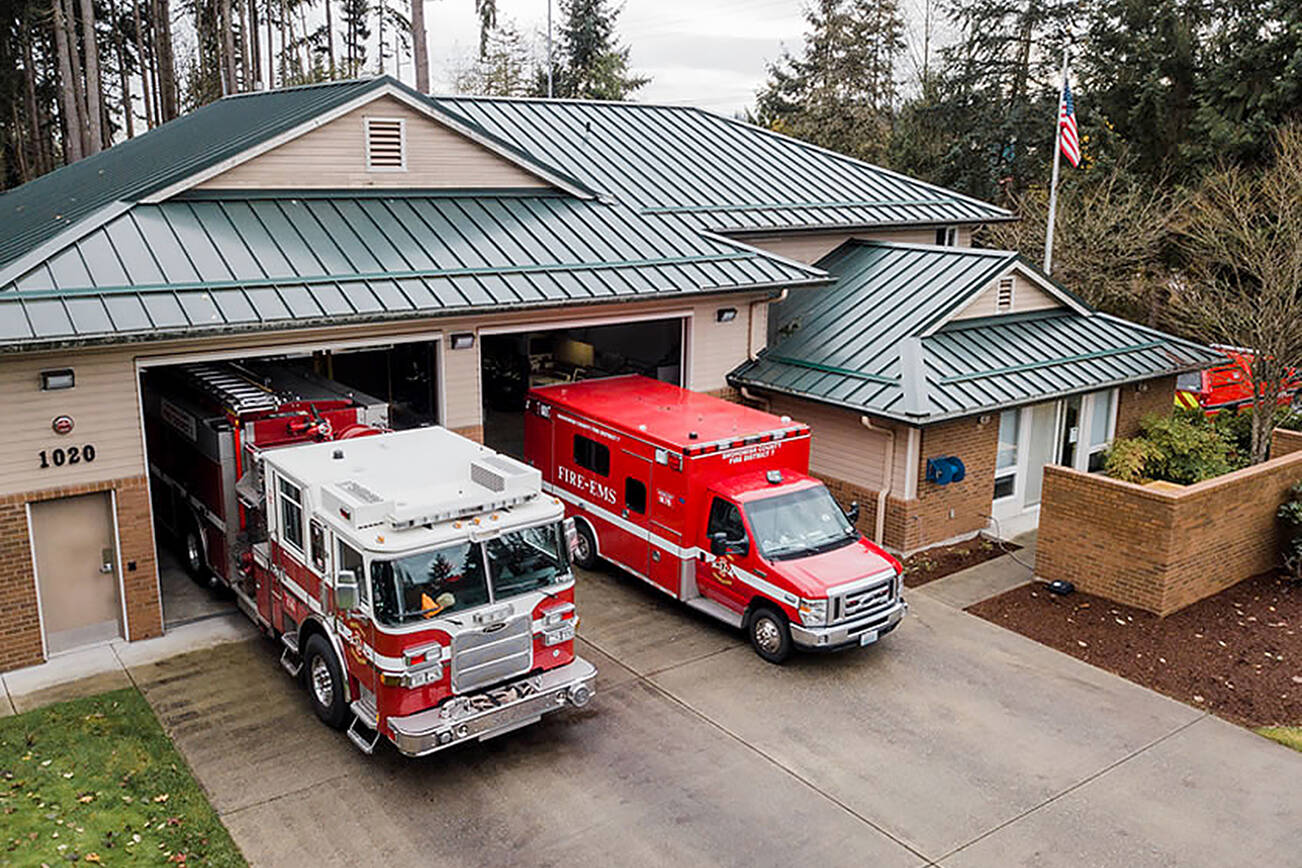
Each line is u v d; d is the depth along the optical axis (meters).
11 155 45.47
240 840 9.31
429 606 9.87
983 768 10.81
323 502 10.48
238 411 12.58
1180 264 29.27
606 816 9.84
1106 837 9.69
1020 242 30.27
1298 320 19.31
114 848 8.99
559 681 10.66
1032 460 18.73
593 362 22.73
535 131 21.89
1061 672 12.96
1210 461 18.78
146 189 14.43
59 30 37.09
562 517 10.83
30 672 12.34
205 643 13.22
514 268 15.76
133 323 11.97
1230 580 15.50
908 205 23.56
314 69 48.88
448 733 9.81
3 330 11.22
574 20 57.06
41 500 12.21
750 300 18.50
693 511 13.74
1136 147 33.59
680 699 12.17
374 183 16.53
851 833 9.67
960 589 15.52
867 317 18.73
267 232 14.70
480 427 15.81
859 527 17.36
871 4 55.16
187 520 14.98
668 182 21.16
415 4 31.08
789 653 12.93
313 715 11.53
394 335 14.55
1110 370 18.34
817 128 47.66
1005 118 36.09
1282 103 29.59
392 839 9.40
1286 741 11.41
